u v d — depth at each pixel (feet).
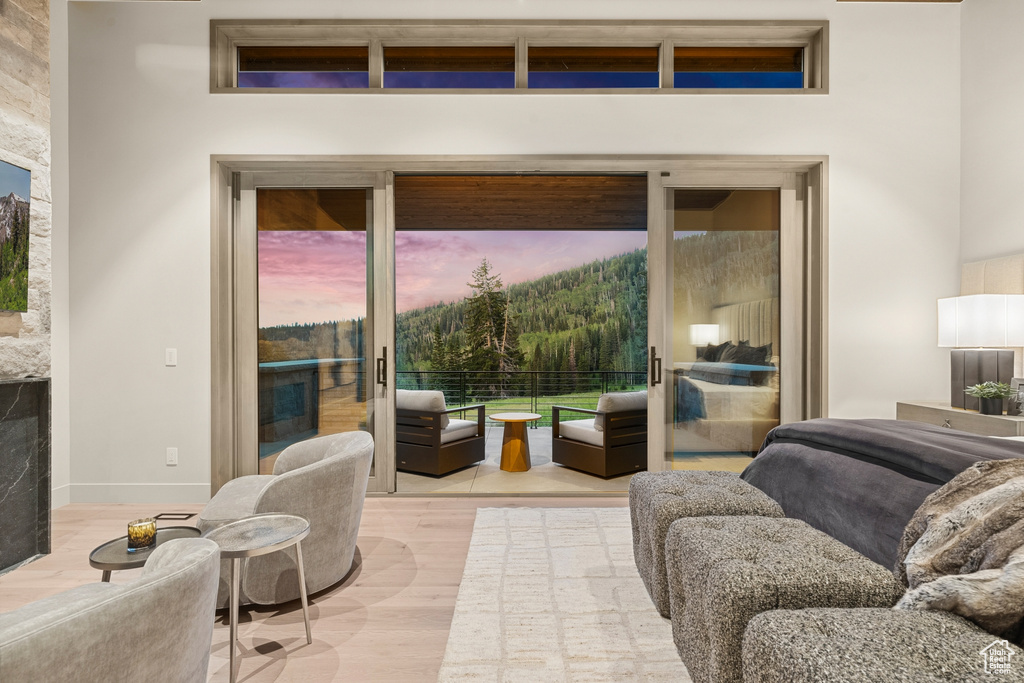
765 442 8.24
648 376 12.23
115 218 11.77
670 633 6.35
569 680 5.47
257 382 12.32
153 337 11.77
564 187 16.70
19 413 8.70
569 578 7.86
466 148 11.92
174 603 3.43
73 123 11.75
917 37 11.88
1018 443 5.75
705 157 11.85
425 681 5.56
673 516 6.43
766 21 11.84
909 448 5.40
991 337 9.75
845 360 11.88
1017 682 2.63
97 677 2.99
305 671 5.72
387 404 12.25
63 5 11.61
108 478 11.77
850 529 5.42
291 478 6.86
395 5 11.89
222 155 11.82
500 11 11.91
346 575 8.09
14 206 8.58
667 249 12.23
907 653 2.91
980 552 3.49
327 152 11.89
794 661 3.04
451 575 8.09
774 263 12.34
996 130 11.01
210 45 11.85
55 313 11.40
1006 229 10.82
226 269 12.02
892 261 11.91
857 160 11.88
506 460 15.07
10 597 7.53
